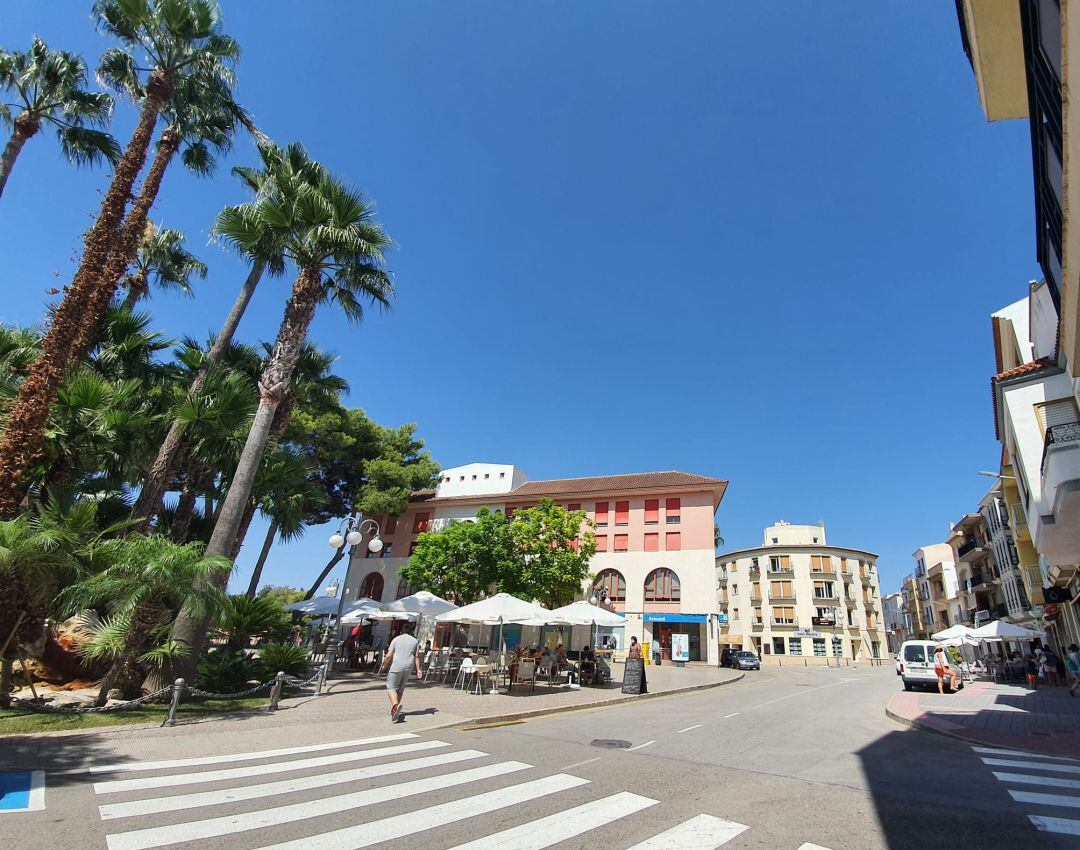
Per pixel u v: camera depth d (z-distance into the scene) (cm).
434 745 814
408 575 2734
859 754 848
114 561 950
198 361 1747
